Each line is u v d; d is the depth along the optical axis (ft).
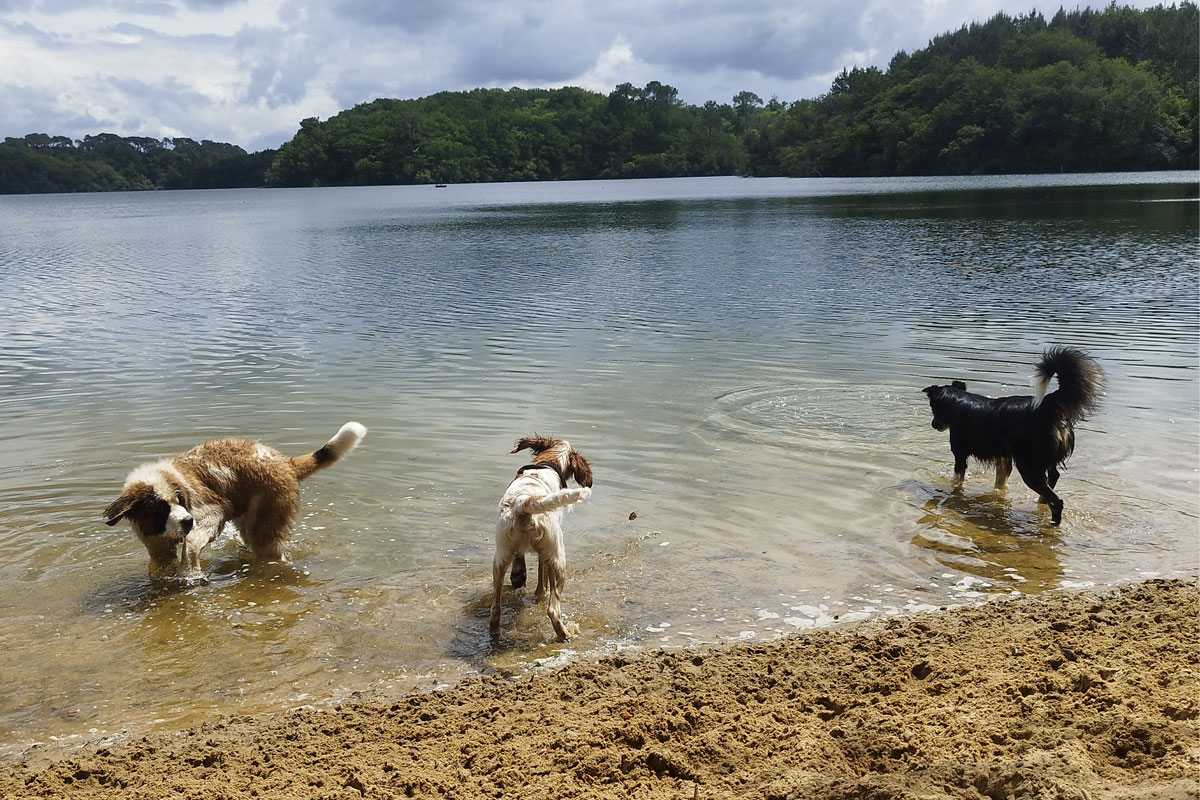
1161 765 7.31
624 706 9.55
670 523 14.79
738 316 33.06
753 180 258.37
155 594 12.87
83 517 15.40
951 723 8.51
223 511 13.89
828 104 263.90
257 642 11.55
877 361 25.16
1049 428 14.61
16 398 22.88
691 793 7.82
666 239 67.41
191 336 31.37
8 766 9.06
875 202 108.27
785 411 20.67
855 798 7.34
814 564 13.33
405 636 11.67
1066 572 12.83
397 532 14.69
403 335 30.96
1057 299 34.35
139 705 10.18
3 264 58.75
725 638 11.39
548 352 27.61
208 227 102.73
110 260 61.21
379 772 8.51
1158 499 15.11
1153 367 23.30
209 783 8.44
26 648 11.39
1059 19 251.80
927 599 12.23
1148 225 62.23
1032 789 6.97
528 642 11.50
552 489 12.54
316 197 230.07
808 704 9.48
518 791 8.06
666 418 20.29
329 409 21.57
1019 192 117.29
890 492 15.98
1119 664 9.53
